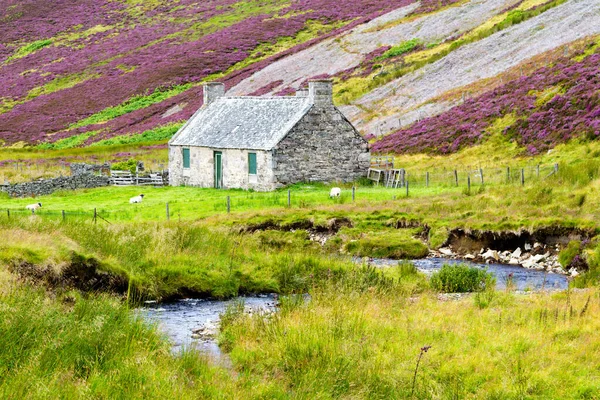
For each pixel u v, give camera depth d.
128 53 145.75
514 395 14.15
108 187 54.84
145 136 95.19
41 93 131.38
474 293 23.05
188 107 107.06
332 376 15.01
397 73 92.38
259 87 109.31
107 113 113.12
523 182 40.31
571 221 31.28
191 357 15.91
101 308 17.66
